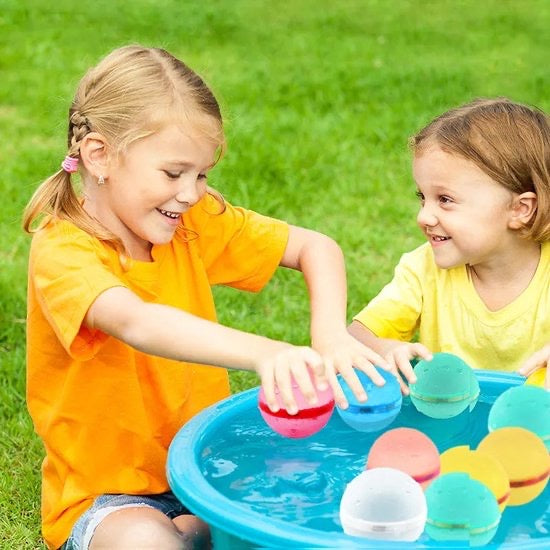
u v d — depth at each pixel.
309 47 10.05
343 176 6.74
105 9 11.41
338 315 3.20
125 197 3.07
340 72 8.97
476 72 8.89
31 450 3.96
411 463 2.63
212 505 2.46
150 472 3.23
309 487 2.80
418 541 2.35
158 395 3.25
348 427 3.13
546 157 3.40
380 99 8.26
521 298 3.51
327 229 5.95
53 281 2.96
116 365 3.16
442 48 9.86
